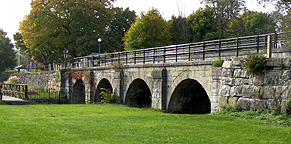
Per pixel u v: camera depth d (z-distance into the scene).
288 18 38.41
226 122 11.60
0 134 10.42
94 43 43.69
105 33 48.91
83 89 35.22
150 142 9.48
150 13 35.56
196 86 18.20
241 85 12.90
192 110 19.56
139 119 13.81
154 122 12.82
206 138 9.57
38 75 46.91
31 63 78.81
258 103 12.09
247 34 44.88
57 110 18.69
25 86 26.31
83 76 31.14
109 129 11.47
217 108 14.12
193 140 9.43
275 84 11.64
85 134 10.70
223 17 43.72
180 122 12.46
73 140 9.87
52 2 45.97
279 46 16.08
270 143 8.63
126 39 36.34
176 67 17.53
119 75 23.67
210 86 14.94
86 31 46.28
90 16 45.97
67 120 13.67
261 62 12.09
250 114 12.11
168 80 18.34
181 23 41.62
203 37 36.84
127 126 12.02
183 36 40.50
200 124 11.71
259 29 42.16
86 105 22.48
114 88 24.58
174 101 18.44
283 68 11.49
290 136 9.13
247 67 12.46
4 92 31.36
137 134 10.59
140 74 21.11
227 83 13.52
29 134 10.59
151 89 19.67
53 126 12.02
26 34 49.12
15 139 9.92
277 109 11.39
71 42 46.59
